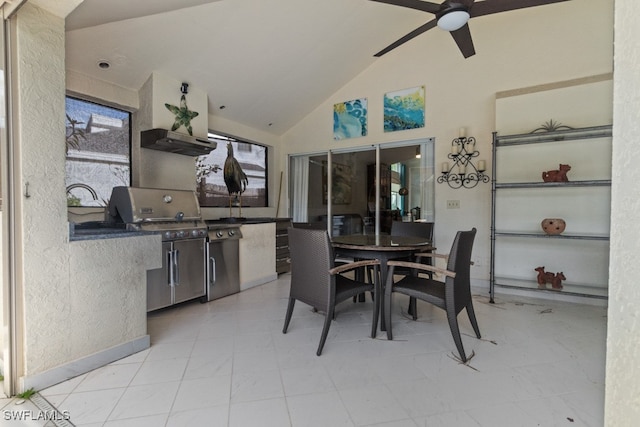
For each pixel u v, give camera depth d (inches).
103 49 108.8
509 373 74.1
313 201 210.8
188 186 149.3
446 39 162.9
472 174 156.5
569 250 135.0
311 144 208.2
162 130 121.2
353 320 109.9
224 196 181.6
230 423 57.0
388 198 183.6
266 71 152.8
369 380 71.2
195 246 126.3
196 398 64.3
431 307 124.6
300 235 91.7
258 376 72.9
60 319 69.9
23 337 65.1
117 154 128.8
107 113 125.7
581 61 133.0
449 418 58.3
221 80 146.6
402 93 176.1
